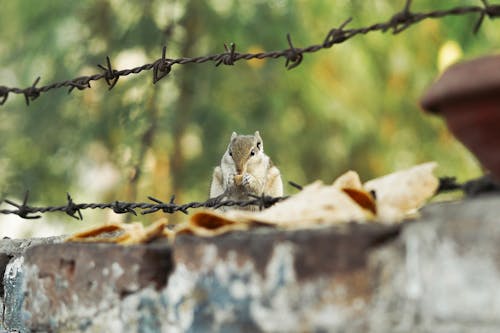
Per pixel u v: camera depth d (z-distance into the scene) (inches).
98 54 733.3
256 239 185.8
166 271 210.2
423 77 804.6
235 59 276.1
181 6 741.9
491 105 167.2
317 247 177.8
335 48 781.9
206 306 193.3
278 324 181.0
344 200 203.5
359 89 795.4
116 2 750.5
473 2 659.4
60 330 228.7
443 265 164.9
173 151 731.4
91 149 761.6
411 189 213.3
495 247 158.2
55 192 761.6
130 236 233.8
